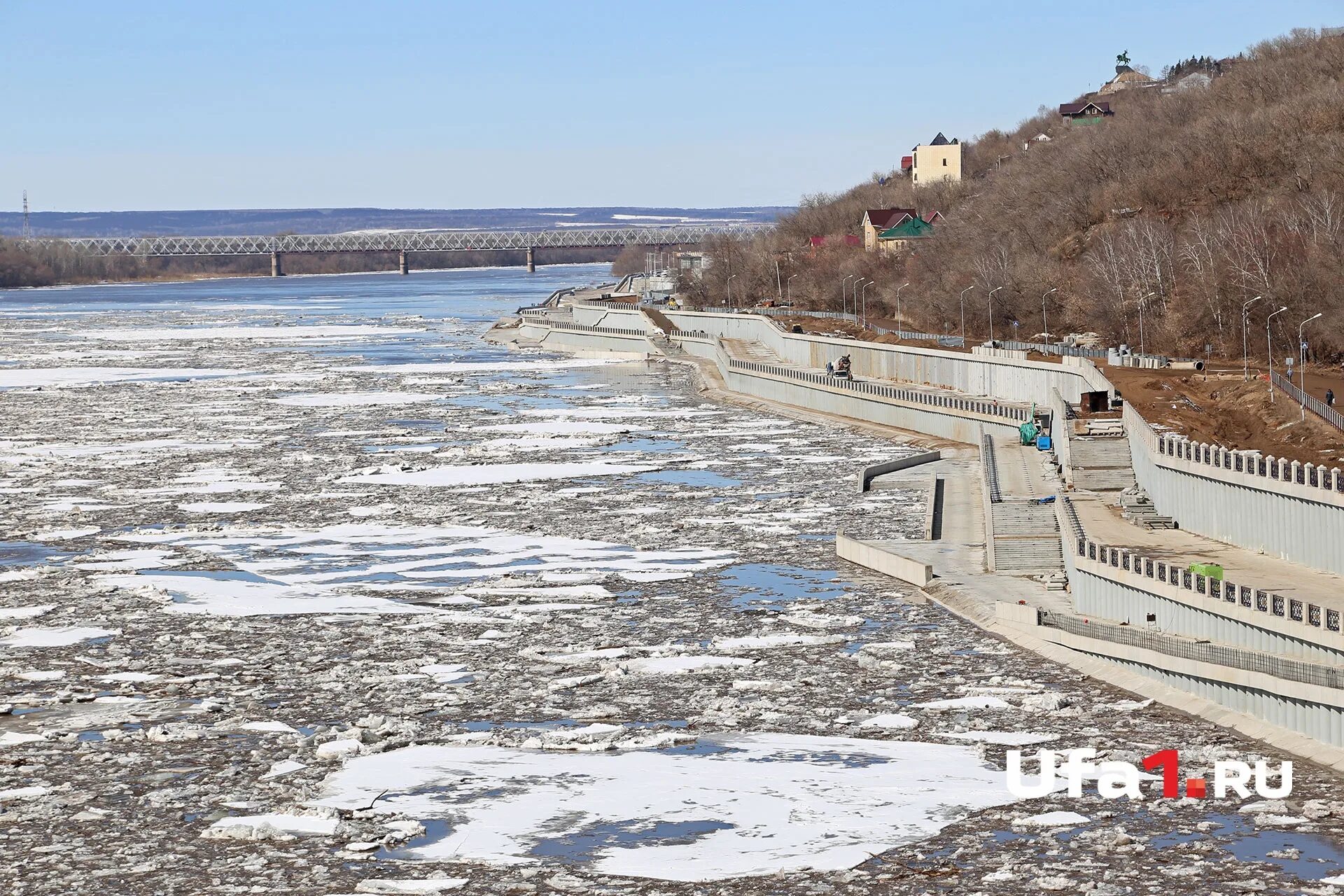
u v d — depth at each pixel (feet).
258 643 354.95
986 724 285.64
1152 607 325.62
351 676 326.65
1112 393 530.27
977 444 609.01
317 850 231.30
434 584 414.00
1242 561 347.56
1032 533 420.36
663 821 241.14
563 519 501.15
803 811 243.60
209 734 287.89
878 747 275.18
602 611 381.19
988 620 358.43
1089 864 220.02
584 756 273.33
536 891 215.51
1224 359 641.40
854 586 401.70
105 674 330.54
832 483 552.82
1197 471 384.68
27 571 426.51
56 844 235.20
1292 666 265.95
